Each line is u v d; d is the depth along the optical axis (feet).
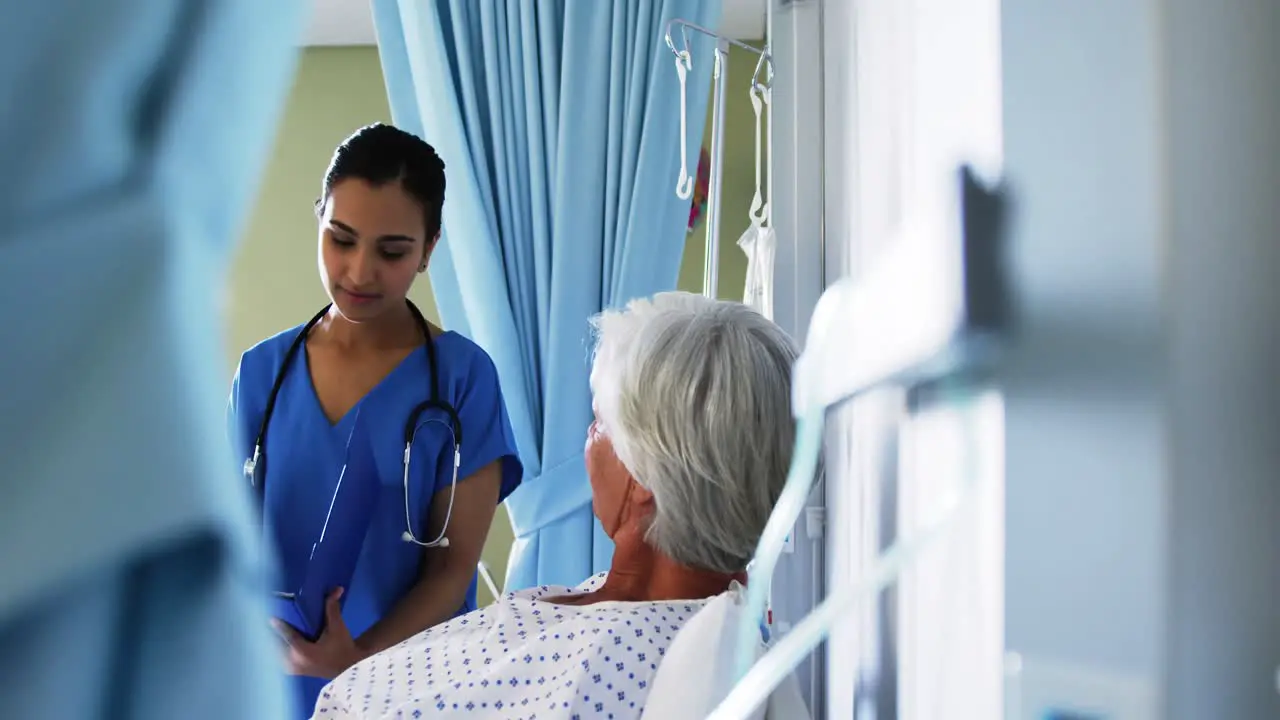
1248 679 1.02
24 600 0.75
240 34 0.87
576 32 5.65
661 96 5.59
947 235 1.55
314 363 4.96
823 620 1.55
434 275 6.06
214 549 0.84
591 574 5.52
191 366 0.81
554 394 5.57
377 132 4.69
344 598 4.68
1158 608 1.06
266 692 0.87
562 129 5.62
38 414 0.76
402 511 4.80
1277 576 1.02
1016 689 1.25
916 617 2.09
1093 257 1.14
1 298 0.76
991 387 1.38
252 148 0.89
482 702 2.70
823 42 4.66
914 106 2.14
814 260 4.63
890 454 2.51
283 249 10.91
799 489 1.79
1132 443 1.09
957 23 1.62
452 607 4.77
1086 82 1.15
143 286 0.78
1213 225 1.04
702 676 2.52
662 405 2.78
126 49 0.81
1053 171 1.20
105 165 0.80
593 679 2.66
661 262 5.62
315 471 4.77
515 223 5.73
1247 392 1.03
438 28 5.65
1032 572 1.22
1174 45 1.06
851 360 1.90
